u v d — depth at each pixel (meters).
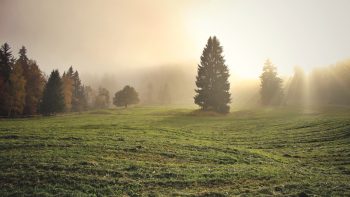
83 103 151.12
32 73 98.00
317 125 52.03
